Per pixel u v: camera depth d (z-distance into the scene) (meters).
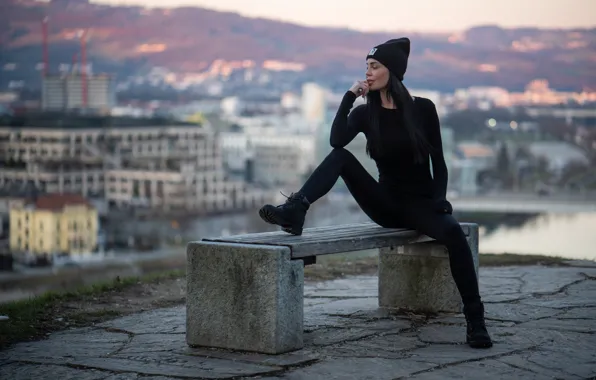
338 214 125.00
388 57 4.86
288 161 195.25
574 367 4.11
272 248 4.38
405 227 5.08
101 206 142.75
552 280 6.95
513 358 4.29
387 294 5.74
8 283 88.38
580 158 196.50
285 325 4.44
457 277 4.70
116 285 6.97
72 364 4.35
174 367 4.22
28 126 156.62
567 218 134.38
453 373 4.02
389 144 4.90
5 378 4.12
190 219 142.38
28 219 116.19
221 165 172.50
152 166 156.62
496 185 178.12
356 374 4.02
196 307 4.64
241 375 4.04
